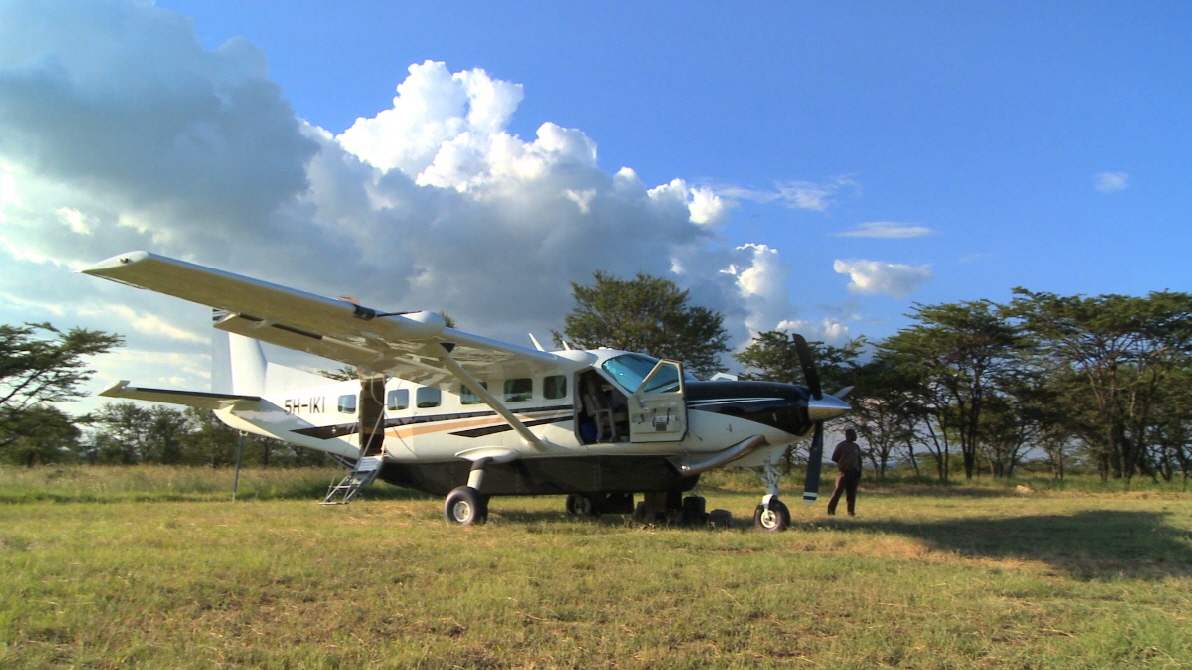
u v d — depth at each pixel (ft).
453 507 28.89
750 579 16.29
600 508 32.65
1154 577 18.10
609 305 90.33
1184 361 87.61
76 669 10.05
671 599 14.44
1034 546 23.75
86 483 44.37
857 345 96.27
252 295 20.79
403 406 33.17
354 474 34.50
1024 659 11.29
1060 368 93.81
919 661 11.18
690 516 30.53
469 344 26.25
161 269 18.63
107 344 86.33
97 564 16.31
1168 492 64.95
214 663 10.36
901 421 96.78
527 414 30.30
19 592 13.67
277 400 38.22
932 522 32.09
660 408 28.25
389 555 18.57
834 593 15.10
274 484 47.32
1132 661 11.25
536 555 18.83
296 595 14.29
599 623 12.76
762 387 28.43
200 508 33.19
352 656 10.76
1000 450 104.78
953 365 94.12
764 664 10.85
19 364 80.23
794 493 60.29
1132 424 90.22
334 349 27.61
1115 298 89.86
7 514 29.22
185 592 14.11
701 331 91.86
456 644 11.39
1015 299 93.20
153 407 108.37
